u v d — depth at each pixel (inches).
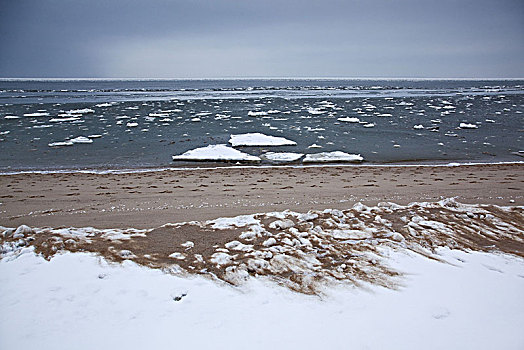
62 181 394.0
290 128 824.9
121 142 661.3
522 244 195.8
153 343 116.3
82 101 1535.4
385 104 1416.1
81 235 206.5
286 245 190.2
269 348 113.7
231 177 413.7
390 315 131.0
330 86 3503.9
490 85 3678.6
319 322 127.3
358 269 166.6
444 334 119.9
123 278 157.5
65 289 148.3
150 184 375.9
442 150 600.4
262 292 147.7
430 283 153.8
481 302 138.6
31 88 2896.2
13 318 129.3
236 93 2241.6
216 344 115.7
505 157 552.4
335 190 339.3
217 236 204.5
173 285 152.1
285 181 389.1
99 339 118.4
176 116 1037.8
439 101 1556.3
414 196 310.3
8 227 230.4
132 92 2310.5
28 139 682.2
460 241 197.6
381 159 538.6
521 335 119.0
